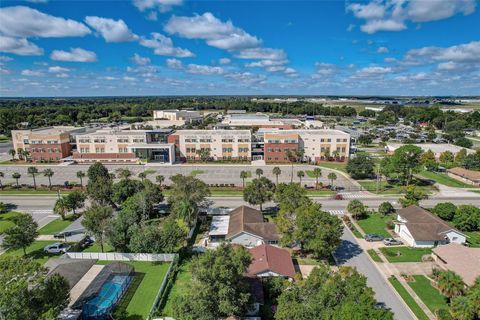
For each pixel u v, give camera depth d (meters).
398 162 94.00
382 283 48.34
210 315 35.50
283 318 34.31
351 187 96.56
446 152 124.81
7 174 112.38
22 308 30.98
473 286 39.16
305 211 55.56
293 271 47.88
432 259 54.69
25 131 140.62
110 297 43.06
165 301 44.38
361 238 63.50
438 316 39.59
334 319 31.56
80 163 129.75
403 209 71.25
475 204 81.56
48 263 49.84
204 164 127.00
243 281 40.91
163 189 94.56
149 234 54.75
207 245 60.69
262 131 149.75
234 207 80.50
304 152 130.75
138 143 131.00
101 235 56.25
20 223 55.97
